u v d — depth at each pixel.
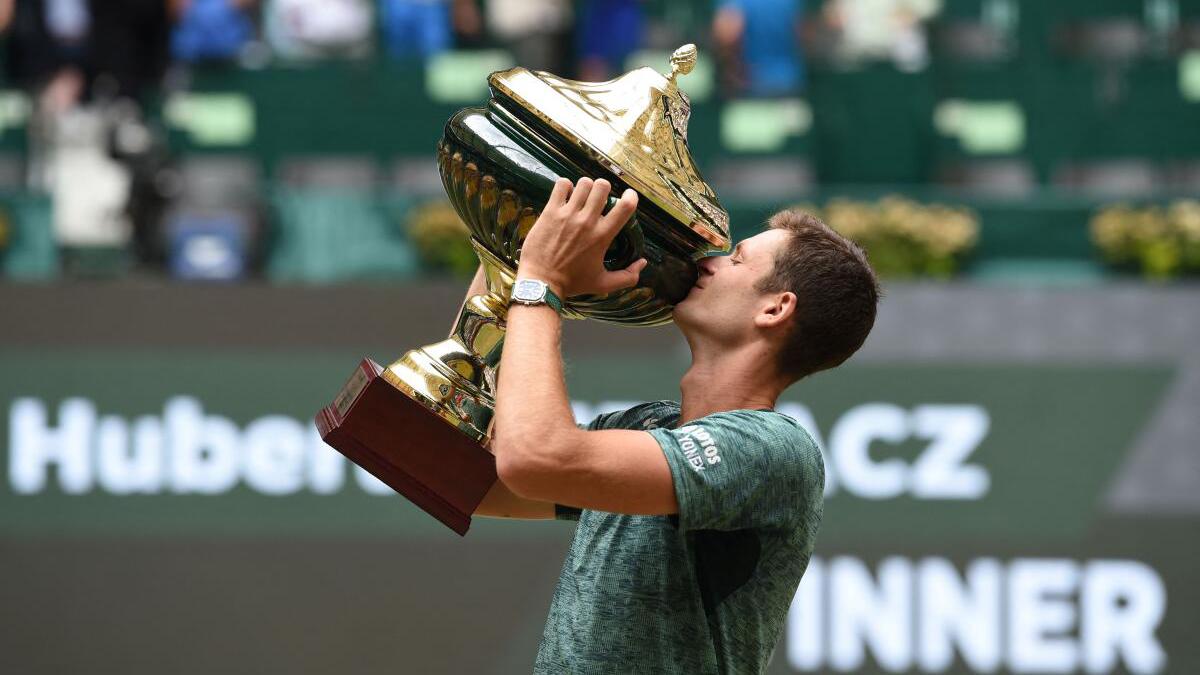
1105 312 18.05
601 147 6.33
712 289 6.79
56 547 17.81
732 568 6.46
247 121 22.73
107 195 22.11
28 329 17.91
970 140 23.17
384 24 25.17
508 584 17.80
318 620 17.75
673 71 6.78
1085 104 23.27
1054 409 17.94
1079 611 17.70
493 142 6.39
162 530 17.84
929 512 17.78
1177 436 17.86
